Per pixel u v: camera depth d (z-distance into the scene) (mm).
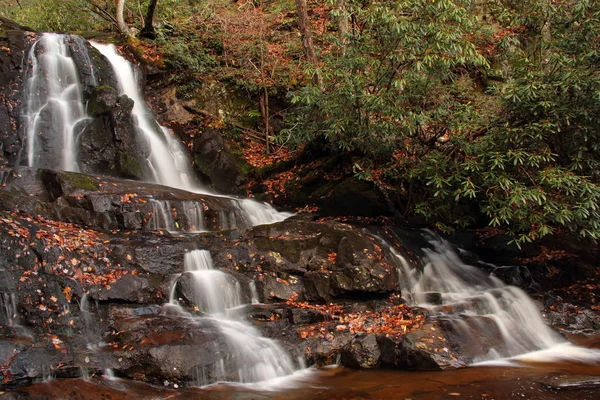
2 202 7113
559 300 8047
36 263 5988
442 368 5816
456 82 10172
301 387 5332
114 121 10188
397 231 9156
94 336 5656
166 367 5164
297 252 7719
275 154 13227
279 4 17391
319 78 9664
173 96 13562
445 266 8891
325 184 11227
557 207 7688
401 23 8305
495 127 8508
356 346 6066
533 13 8953
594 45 8172
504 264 9328
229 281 6852
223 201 9406
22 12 15703
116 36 14000
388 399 4957
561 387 5215
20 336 5285
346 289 7078
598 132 8016
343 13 9133
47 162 9914
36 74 10586
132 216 7695
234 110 14133
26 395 4633
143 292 6293
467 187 7949
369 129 9430
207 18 15445
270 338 6035
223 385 5305
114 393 4895
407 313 6941
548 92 7961
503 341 6574
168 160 11312
